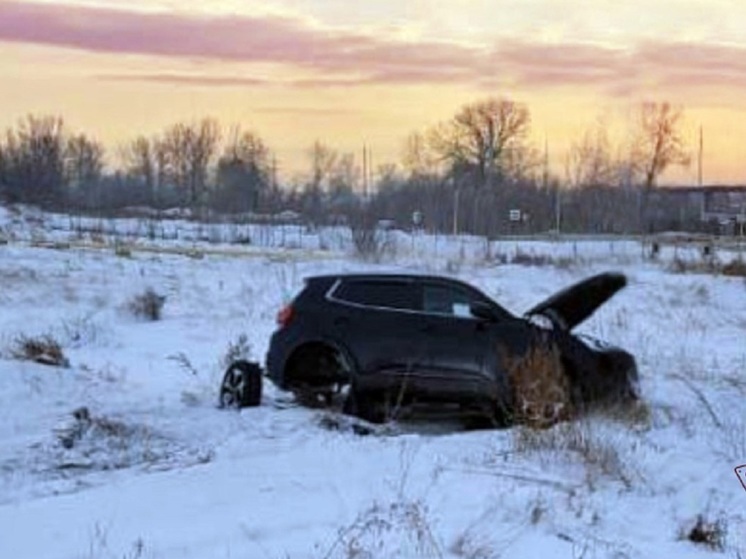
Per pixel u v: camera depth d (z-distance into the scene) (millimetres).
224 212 80250
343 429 12461
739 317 27906
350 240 47531
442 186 78000
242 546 7504
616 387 13359
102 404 13203
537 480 9641
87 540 7461
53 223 63438
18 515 8109
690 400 14930
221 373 16188
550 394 12336
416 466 9961
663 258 46594
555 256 44594
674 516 9164
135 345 19984
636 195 83062
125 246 42656
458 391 13344
